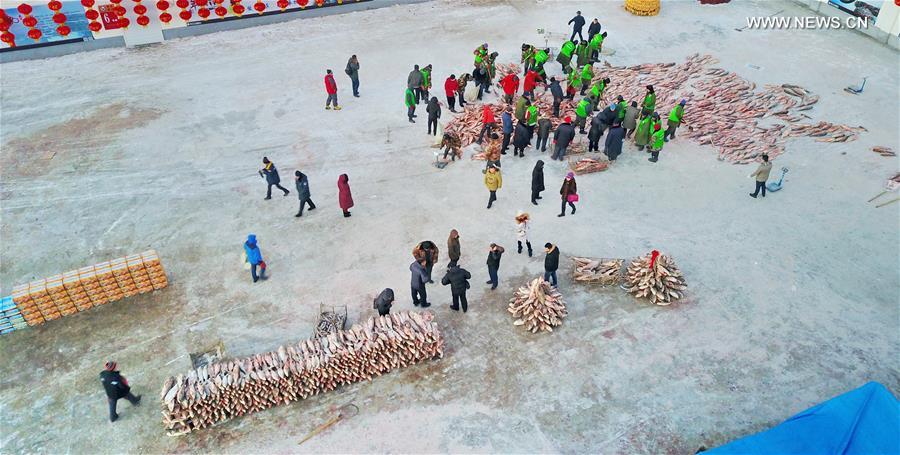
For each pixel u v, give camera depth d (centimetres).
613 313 1388
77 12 2442
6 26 2367
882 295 1418
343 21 2808
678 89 2256
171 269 1528
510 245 1584
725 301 1411
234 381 1156
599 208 1708
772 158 1884
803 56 2452
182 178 1852
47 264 1549
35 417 1193
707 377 1241
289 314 1403
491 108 2139
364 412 1196
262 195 1788
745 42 2583
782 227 1625
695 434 1138
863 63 2384
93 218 1700
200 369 1194
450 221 1672
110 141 2016
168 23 2586
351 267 1530
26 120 2119
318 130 2075
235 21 2697
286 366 1192
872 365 1257
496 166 1786
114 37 2542
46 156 1945
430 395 1223
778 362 1268
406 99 2058
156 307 1425
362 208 1727
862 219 1642
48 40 2466
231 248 1597
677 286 1419
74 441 1150
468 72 2405
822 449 911
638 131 1894
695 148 1959
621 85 2261
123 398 1205
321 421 1184
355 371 1230
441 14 2878
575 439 1137
